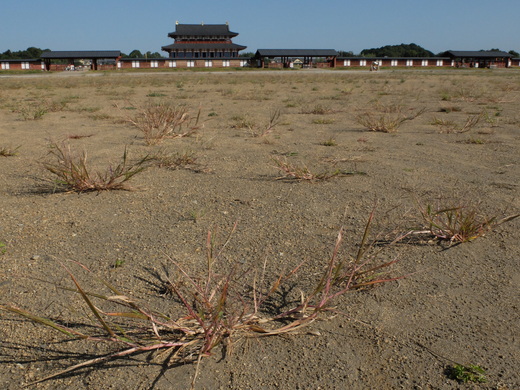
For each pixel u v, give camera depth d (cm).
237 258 310
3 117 1096
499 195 437
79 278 285
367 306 255
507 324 238
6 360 216
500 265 299
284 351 220
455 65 7362
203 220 377
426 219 353
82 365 212
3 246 325
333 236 344
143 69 6331
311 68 6800
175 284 274
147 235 347
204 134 816
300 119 1040
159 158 598
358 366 210
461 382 199
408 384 199
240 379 203
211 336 211
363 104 1387
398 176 508
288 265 300
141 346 218
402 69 6238
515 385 196
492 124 903
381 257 310
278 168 515
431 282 279
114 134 818
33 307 255
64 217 385
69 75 4591
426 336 229
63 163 538
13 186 475
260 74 4425
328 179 498
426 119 1021
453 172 527
